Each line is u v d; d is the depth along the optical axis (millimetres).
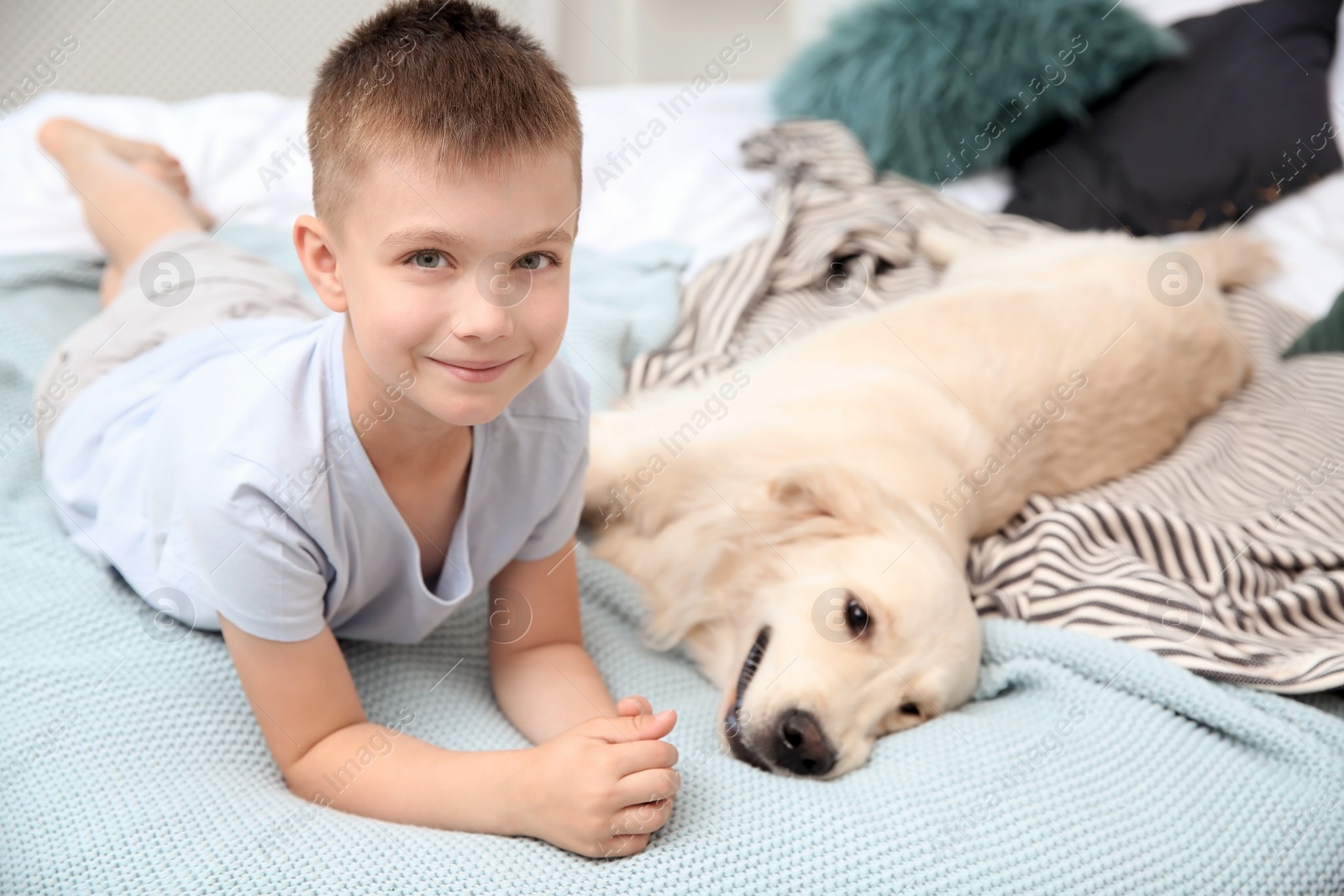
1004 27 2406
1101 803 1050
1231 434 1856
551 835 947
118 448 1243
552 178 888
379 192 857
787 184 2320
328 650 1040
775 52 3666
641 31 3639
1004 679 1306
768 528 1455
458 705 1192
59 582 1252
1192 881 990
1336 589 1381
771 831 988
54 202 2057
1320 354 1931
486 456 1077
